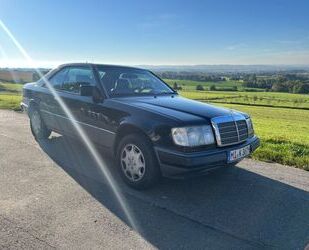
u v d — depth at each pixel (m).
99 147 5.59
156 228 3.71
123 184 4.99
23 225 3.67
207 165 4.37
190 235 3.59
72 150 6.69
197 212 4.14
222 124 4.65
